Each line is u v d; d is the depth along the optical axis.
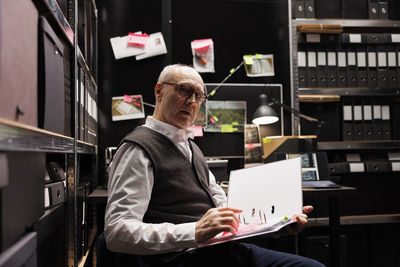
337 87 2.45
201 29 2.58
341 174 2.46
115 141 2.37
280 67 2.61
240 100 2.49
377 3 2.50
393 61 2.48
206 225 0.94
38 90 0.81
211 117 2.43
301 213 1.00
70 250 1.25
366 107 2.44
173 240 0.96
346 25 2.44
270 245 2.32
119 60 2.40
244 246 1.19
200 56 2.51
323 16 2.46
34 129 0.70
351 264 2.51
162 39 2.40
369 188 2.49
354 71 2.46
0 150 0.55
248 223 1.10
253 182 1.20
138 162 1.08
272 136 2.44
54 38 0.89
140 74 2.40
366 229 2.54
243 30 2.62
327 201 2.33
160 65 2.42
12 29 0.62
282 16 2.58
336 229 1.99
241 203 1.19
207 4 2.60
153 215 1.10
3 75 0.57
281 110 2.50
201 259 1.08
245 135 2.40
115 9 2.41
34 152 0.75
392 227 2.48
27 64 0.71
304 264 1.01
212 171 2.05
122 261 1.06
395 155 2.51
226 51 2.60
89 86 1.79
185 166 1.19
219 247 1.14
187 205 1.15
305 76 2.43
